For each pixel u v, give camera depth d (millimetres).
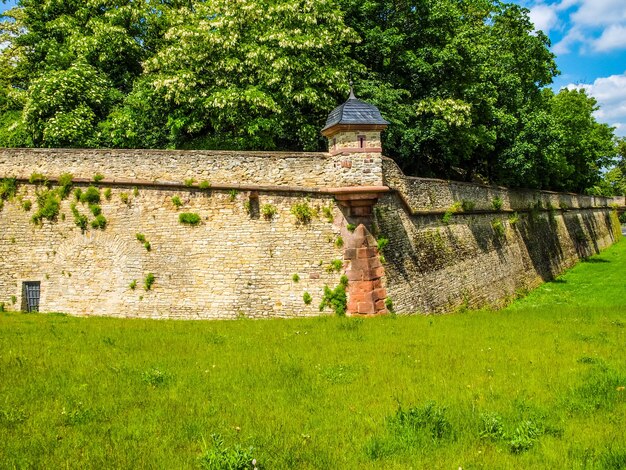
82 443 6887
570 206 47469
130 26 28203
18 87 33500
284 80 21641
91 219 18266
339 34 23094
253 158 17734
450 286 22422
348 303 17188
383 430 7375
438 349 12172
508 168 32719
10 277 18594
